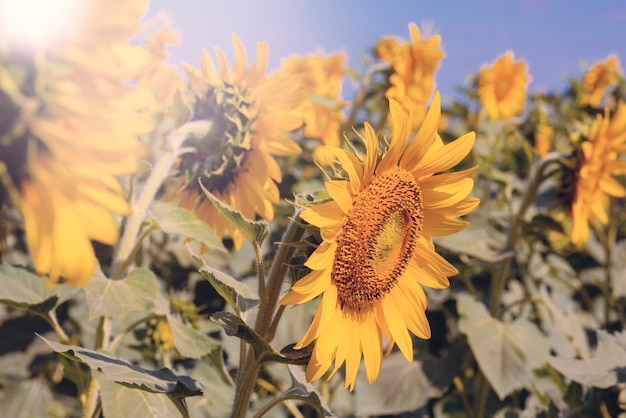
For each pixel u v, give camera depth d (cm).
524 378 99
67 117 31
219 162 70
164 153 69
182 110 69
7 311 104
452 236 109
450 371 109
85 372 73
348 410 108
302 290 45
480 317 107
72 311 101
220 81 71
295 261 48
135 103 33
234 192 72
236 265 116
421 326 53
